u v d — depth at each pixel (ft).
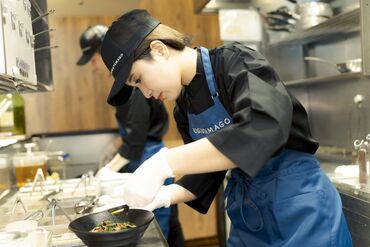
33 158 6.13
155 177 2.88
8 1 3.07
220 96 3.51
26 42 3.73
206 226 10.49
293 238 3.34
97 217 3.22
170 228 7.06
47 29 4.96
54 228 3.40
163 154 2.94
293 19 7.76
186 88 3.65
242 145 2.71
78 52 9.81
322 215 3.37
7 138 5.30
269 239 3.56
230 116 3.57
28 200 4.62
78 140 9.35
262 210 3.55
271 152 2.68
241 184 3.76
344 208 4.93
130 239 2.77
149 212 3.18
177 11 10.27
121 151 6.68
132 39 3.19
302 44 9.19
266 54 9.15
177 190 4.07
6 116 6.38
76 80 9.89
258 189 3.57
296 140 3.51
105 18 9.88
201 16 10.39
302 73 9.34
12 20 3.17
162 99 3.47
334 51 8.00
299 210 3.37
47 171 6.61
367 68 5.51
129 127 6.60
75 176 7.59
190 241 10.44
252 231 3.67
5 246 2.69
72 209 4.09
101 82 10.02
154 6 10.14
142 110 6.57
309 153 3.70
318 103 8.63
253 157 2.67
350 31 7.38
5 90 4.60
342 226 3.46
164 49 3.26
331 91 8.07
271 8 8.46
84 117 10.01
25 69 3.64
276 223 3.46
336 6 7.45
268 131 2.69
